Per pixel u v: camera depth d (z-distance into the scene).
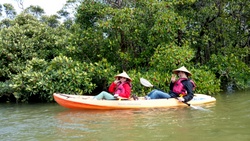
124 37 10.02
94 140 3.91
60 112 6.59
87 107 6.74
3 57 10.03
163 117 5.44
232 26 11.80
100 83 10.30
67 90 8.63
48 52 10.71
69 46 9.73
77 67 8.88
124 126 4.70
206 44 11.72
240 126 4.47
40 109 7.32
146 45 9.87
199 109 6.34
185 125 4.64
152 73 9.08
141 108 6.71
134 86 8.91
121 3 10.71
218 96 8.94
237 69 10.28
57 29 12.45
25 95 9.10
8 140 4.13
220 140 3.73
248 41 12.97
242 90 10.40
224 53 11.41
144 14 9.76
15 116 6.35
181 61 8.86
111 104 6.68
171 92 7.54
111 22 9.22
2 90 9.24
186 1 10.16
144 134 4.13
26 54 10.16
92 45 10.02
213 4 11.55
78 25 10.78
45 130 4.66
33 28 11.41
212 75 9.71
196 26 10.77
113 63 10.20
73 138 4.06
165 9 9.76
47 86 8.51
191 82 7.28
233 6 11.73
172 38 9.49
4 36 10.55
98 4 10.12
